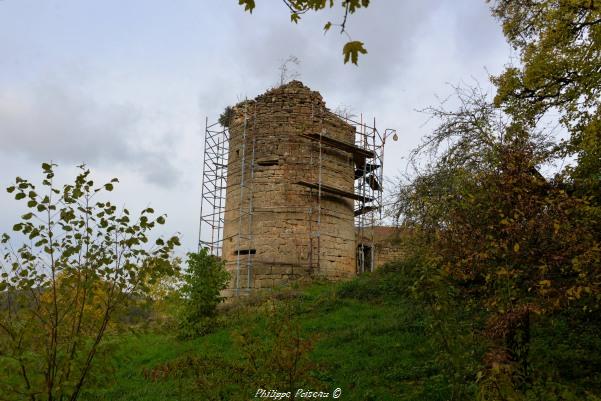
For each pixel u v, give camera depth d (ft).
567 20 34.22
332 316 44.01
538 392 19.61
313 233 66.80
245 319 46.91
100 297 18.37
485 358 17.31
